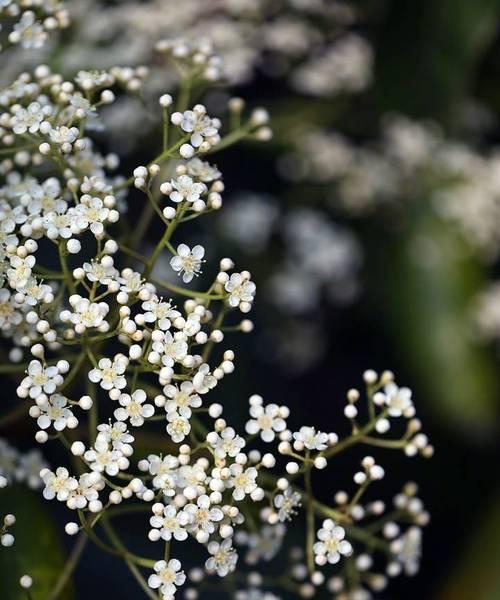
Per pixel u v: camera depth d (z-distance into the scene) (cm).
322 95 69
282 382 71
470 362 65
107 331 48
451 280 66
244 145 67
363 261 69
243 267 69
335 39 70
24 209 49
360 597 52
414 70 66
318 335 71
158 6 64
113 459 46
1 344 54
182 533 46
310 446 47
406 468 68
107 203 47
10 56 57
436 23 65
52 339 47
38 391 46
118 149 63
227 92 65
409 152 67
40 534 50
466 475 68
